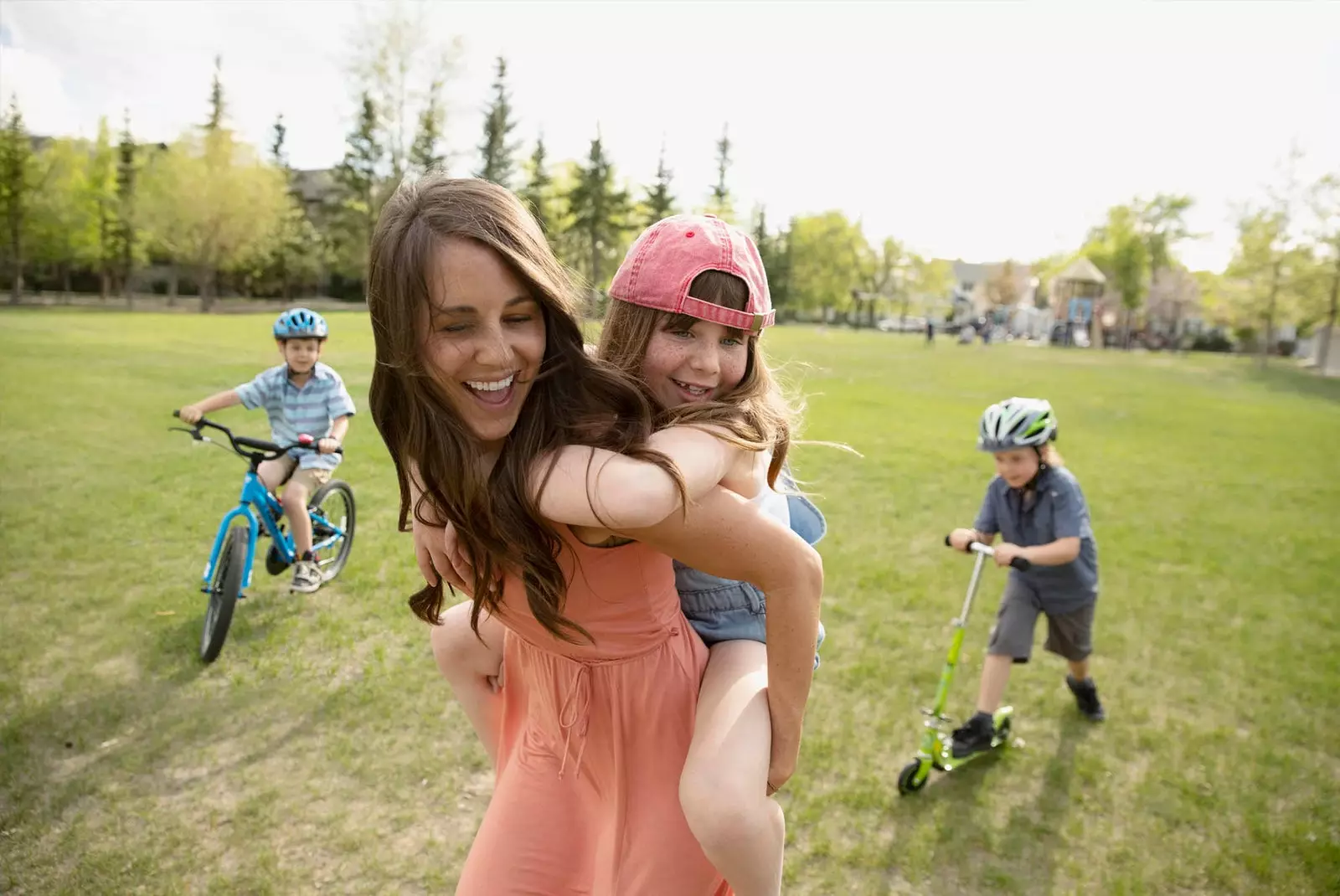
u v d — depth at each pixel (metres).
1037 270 86.69
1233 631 5.57
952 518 8.05
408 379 1.34
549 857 1.73
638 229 54.78
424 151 40.22
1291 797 3.71
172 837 3.10
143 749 3.62
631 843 1.67
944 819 3.44
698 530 1.38
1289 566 7.05
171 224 41.22
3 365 14.86
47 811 3.20
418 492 1.56
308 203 59.62
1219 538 7.81
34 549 5.86
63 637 4.58
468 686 2.12
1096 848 3.32
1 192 38.12
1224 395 22.81
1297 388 26.77
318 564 5.17
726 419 1.47
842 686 4.53
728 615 1.82
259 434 10.02
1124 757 3.98
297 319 5.01
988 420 3.85
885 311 81.88
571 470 1.29
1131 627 5.59
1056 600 3.94
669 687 1.66
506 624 1.70
